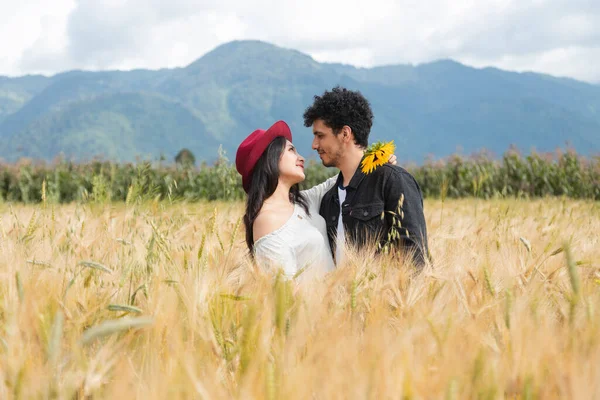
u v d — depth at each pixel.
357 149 3.51
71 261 2.52
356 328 1.81
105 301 1.96
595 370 1.29
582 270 2.41
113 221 3.52
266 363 1.41
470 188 19.89
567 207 6.12
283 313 1.64
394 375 1.31
